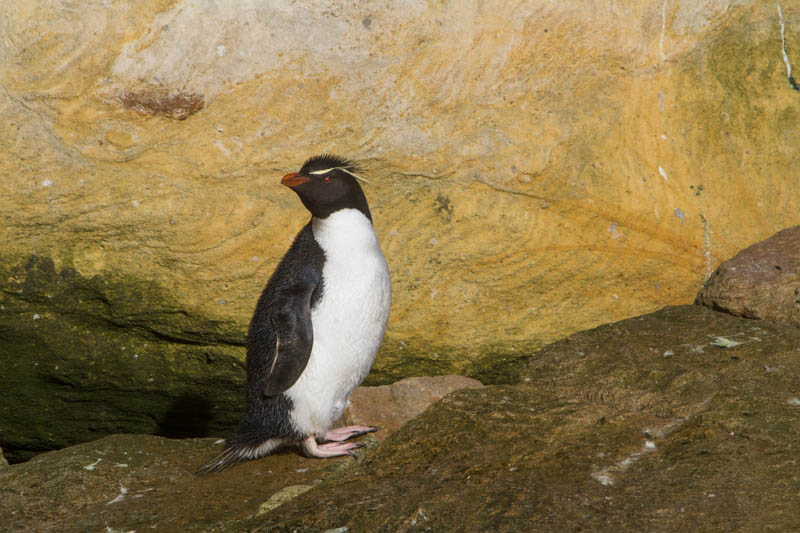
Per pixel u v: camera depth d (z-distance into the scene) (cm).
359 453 852
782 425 710
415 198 1120
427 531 625
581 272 1143
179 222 1066
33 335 1091
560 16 1105
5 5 1001
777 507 589
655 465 683
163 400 1198
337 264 811
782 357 848
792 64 1155
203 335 1119
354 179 828
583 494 647
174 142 1055
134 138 1045
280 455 879
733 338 912
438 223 1123
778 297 980
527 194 1127
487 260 1131
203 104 1052
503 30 1101
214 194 1072
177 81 1038
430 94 1096
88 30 1015
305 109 1074
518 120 1117
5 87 1012
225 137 1065
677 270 1152
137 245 1066
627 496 637
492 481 688
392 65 1082
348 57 1071
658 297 1156
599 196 1134
